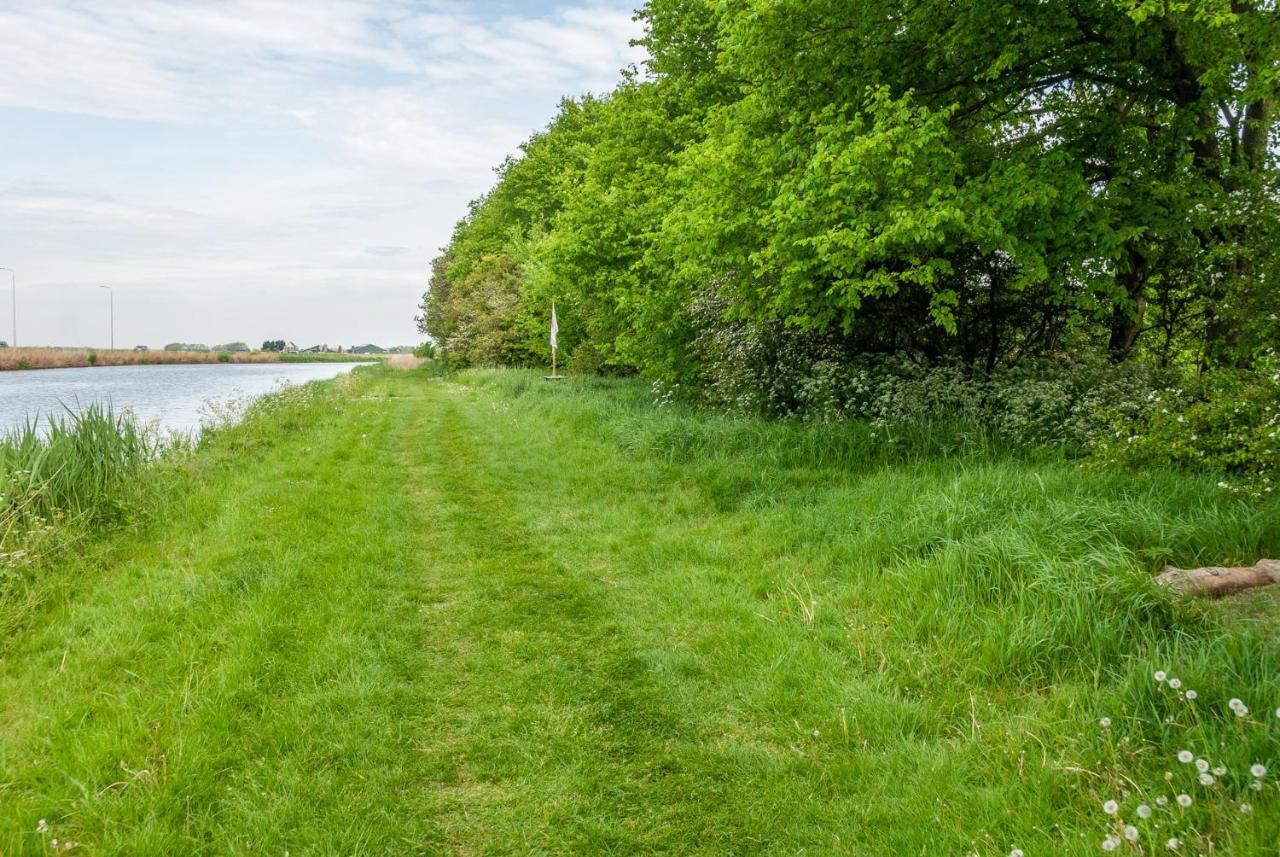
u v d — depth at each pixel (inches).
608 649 179.5
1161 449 238.5
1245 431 225.0
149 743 132.6
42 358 2479.1
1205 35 317.7
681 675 165.2
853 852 107.0
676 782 126.5
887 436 339.0
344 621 189.9
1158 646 140.5
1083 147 364.2
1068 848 95.3
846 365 417.7
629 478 347.6
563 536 275.0
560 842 111.9
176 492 316.8
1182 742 110.7
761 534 254.2
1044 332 432.8
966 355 428.8
